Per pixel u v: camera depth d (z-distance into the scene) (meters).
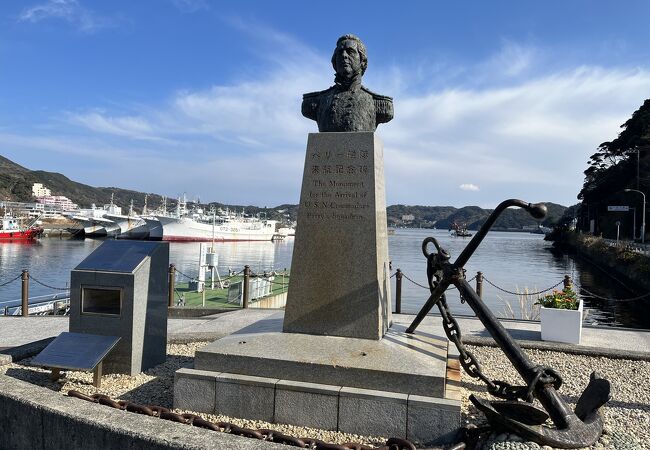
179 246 61.16
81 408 3.64
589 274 37.22
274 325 5.69
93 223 85.69
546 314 8.16
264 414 4.47
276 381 4.48
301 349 4.79
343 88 5.84
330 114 5.70
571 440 3.66
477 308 4.40
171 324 9.47
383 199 5.74
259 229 85.19
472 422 4.52
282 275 19.56
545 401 3.94
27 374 5.75
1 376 4.32
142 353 5.87
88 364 5.16
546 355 7.32
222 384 4.58
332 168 5.38
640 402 5.30
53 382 5.45
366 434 4.22
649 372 6.48
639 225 56.59
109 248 6.10
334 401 4.30
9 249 53.44
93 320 5.75
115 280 5.69
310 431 4.28
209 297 14.52
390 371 4.32
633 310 22.36
